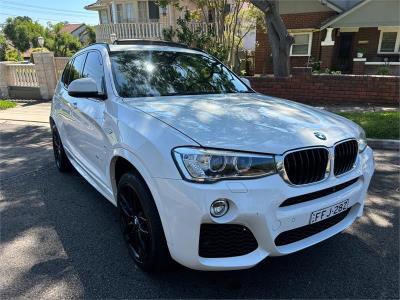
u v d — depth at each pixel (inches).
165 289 99.1
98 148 127.6
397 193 164.7
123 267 109.1
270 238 87.2
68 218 142.6
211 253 87.9
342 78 381.4
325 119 114.3
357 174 105.6
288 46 403.5
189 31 416.8
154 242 95.0
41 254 117.0
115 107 116.9
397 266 110.0
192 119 100.3
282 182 87.6
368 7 649.0
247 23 684.7
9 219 142.4
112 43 156.3
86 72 156.5
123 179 105.7
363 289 99.6
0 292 98.3
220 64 167.6
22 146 262.4
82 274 106.0
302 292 98.1
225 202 83.8
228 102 124.6
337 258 113.9
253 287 100.0
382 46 711.7
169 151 87.7
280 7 738.8
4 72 522.0
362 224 136.4
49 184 180.7
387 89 372.5
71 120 158.9
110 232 130.9
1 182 184.1
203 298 95.7
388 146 241.0
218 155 84.7
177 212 85.4
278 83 400.8
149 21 887.7
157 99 122.5
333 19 664.4
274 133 94.7
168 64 147.3
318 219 94.7
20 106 453.7
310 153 92.6
